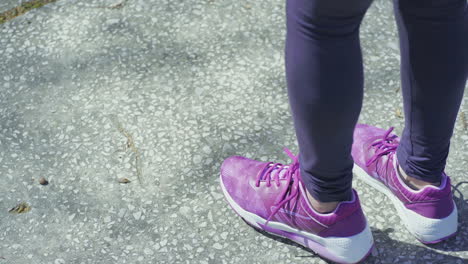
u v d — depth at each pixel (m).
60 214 1.72
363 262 1.54
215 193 1.76
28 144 1.93
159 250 1.62
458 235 1.59
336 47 1.12
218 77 2.14
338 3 1.03
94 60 2.22
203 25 2.35
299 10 1.10
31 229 1.69
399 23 1.30
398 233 1.61
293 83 1.18
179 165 1.85
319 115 1.18
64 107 2.05
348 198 1.43
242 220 1.68
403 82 1.38
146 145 1.91
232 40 2.29
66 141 1.94
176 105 2.04
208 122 1.98
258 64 2.19
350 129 1.24
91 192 1.78
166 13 2.41
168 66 2.19
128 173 1.83
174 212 1.71
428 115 1.37
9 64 2.22
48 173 1.84
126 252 1.62
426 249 1.56
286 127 1.96
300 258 1.57
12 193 1.78
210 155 1.87
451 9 1.22
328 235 1.47
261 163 1.65
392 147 1.62
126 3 2.45
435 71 1.29
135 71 2.17
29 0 2.48
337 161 1.28
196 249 1.62
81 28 2.36
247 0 2.46
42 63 2.22
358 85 1.18
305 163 1.33
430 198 1.49
